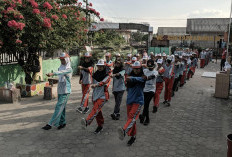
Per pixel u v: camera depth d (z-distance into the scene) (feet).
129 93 15.42
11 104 24.48
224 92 29.37
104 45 57.11
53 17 26.86
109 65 24.66
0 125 18.45
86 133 17.26
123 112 22.72
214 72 56.65
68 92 17.44
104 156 13.93
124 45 65.67
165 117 21.50
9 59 30.76
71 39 33.76
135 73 15.69
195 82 42.29
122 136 13.93
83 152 14.34
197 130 18.42
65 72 16.87
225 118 21.58
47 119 20.01
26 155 13.80
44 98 26.81
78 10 35.99
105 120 20.26
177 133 17.69
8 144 15.19
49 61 39.27
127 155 14.10
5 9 23.67
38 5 26.48
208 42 141.69
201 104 26.50
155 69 20.93
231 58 46.75
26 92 28.07
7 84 26.68
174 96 30.40
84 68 21.52
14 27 22.54
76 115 21.39
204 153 14.62
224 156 14.32
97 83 16.31
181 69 33.06
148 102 19.07
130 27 69.62
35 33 25.54
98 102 16.43
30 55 30.66
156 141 16.16
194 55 47.37
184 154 14.39
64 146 15.08
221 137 17.13
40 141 15.74
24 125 18.56
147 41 101.60
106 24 66.39
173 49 110.73
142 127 18.80
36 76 33.63
